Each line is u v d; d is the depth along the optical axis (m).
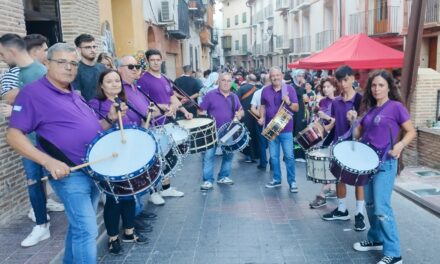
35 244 4.38
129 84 4.84
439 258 4.14
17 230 4.80
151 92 5.66
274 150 6.67
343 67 4.89
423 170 7.56
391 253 3.91
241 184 7.04
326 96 6.31
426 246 4.40
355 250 4.35
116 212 4.29
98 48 8.93
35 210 4.40
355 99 4.90
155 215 5.44
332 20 27.55
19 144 3.00
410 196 5.96
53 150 3.13
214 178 7.50
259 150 8.29
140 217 5.19
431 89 8.12
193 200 6.17
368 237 4.34
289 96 6.42
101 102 4.00
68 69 3.13
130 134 3.38
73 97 3.30
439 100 8.16
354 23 22.50
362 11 21.69
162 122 5.03
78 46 5.00
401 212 5.43
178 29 17.52
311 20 30.75
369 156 3.85
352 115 4.44
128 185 3.14
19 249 4.29
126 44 11.99
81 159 3.21
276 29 44.06
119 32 11.92
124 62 4.77
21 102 3.06
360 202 4.80
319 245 4.51
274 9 43.97
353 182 3.83
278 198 6.20
